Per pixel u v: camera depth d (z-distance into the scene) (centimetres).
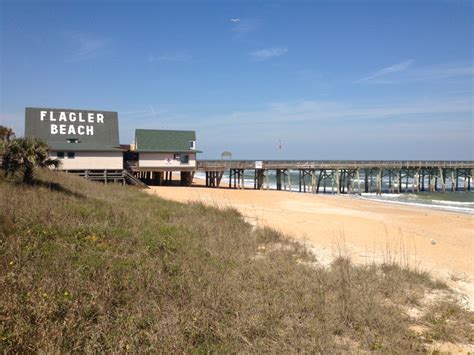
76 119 3688
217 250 987
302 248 1195
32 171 1650
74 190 1742
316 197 3653
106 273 696
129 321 552
